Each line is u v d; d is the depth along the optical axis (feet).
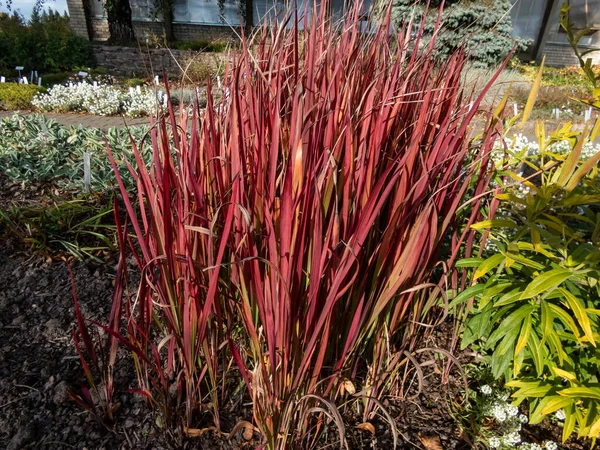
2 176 10.93
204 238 4.05
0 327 6.09
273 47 4.05
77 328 6.12
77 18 47.83
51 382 5.18
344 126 3.57
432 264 4.74
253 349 4.12
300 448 4.36
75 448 4.43
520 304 4.87
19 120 13.52
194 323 4.06
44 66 39.34
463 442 4.81
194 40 46.34
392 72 4.09
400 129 4.40
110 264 7.72
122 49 40.52
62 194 10.18
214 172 4.06
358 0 4.51
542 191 4.54
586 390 4.06
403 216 3.99
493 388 5.38
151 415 4.80
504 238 5.54
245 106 4.06
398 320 4.64
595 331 4.60
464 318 5.17
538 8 48.26
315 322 3.74
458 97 4.95
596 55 49.96
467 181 4.16
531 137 21.18
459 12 26.89
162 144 3.82
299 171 3.18
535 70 37.45
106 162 10.81
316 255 3.15
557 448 4.90
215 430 4.66
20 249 8.06
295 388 3.70
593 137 4.97
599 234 4.87
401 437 4.79
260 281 3.38
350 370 4.66
